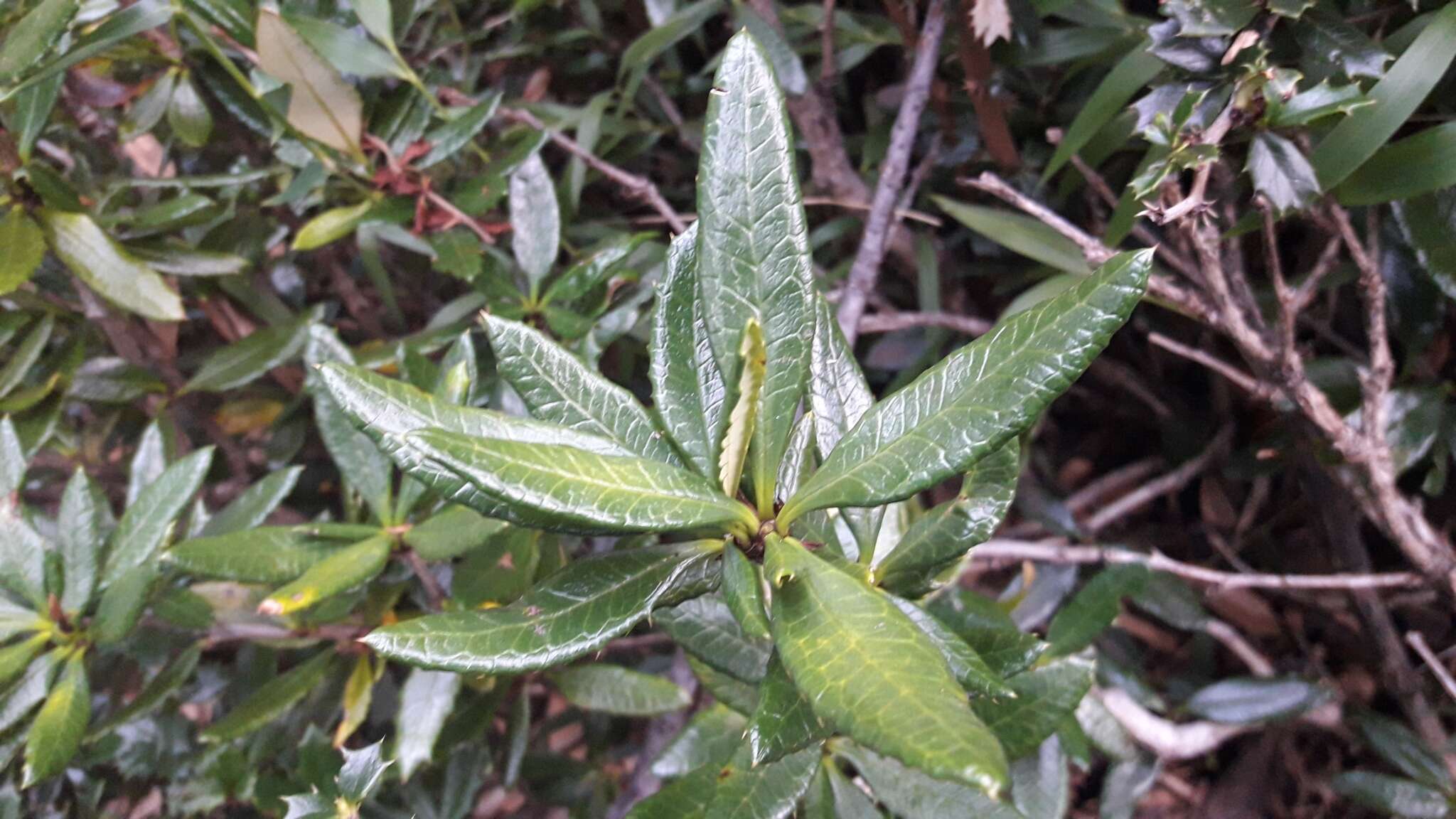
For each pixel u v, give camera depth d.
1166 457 0.50
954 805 0.25
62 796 0.40
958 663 0.18
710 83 0.51
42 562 0.29
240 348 0.41
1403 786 0.34
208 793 0.38
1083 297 0.16
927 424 0.17
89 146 0.46
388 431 0.18
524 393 0.20
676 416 0.19
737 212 0.18
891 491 0.17
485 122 0.35
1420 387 0.31
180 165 0.48
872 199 0.43
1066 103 0.42
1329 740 0.45
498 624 0.18
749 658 0.24
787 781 0.23
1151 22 0.36
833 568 0.17
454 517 0.28
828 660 0.15
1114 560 0.36
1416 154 0.26
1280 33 0.26
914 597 0.22
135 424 0.45
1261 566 0.47
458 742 0.37
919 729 0.13
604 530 0.16
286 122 0.34
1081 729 0.33
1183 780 0.49
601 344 0.35
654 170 0.56
